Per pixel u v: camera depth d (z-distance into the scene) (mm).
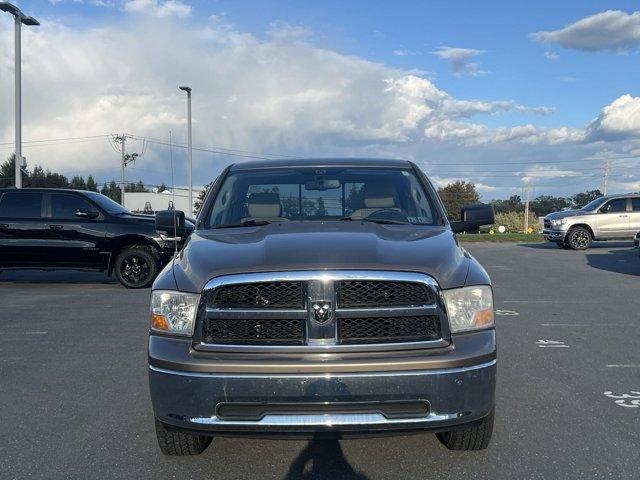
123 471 3713
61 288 12133
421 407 3170
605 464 3730
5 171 66250
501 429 4328
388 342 3219
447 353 3199
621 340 7160
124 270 11938
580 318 8547
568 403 4895
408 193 4848
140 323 8367
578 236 20984
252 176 5094
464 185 79812
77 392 5277
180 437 3678
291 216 4688
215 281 3287
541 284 12102
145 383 5535
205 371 3154
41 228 11930
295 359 3141
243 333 3246
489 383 3264
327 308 3205
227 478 3619
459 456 3869
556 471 3641
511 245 23781
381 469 3711
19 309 9570
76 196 12133
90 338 7430
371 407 3135
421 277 3273
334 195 4828
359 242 3637
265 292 3258
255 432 3156
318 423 3119
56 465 3801
